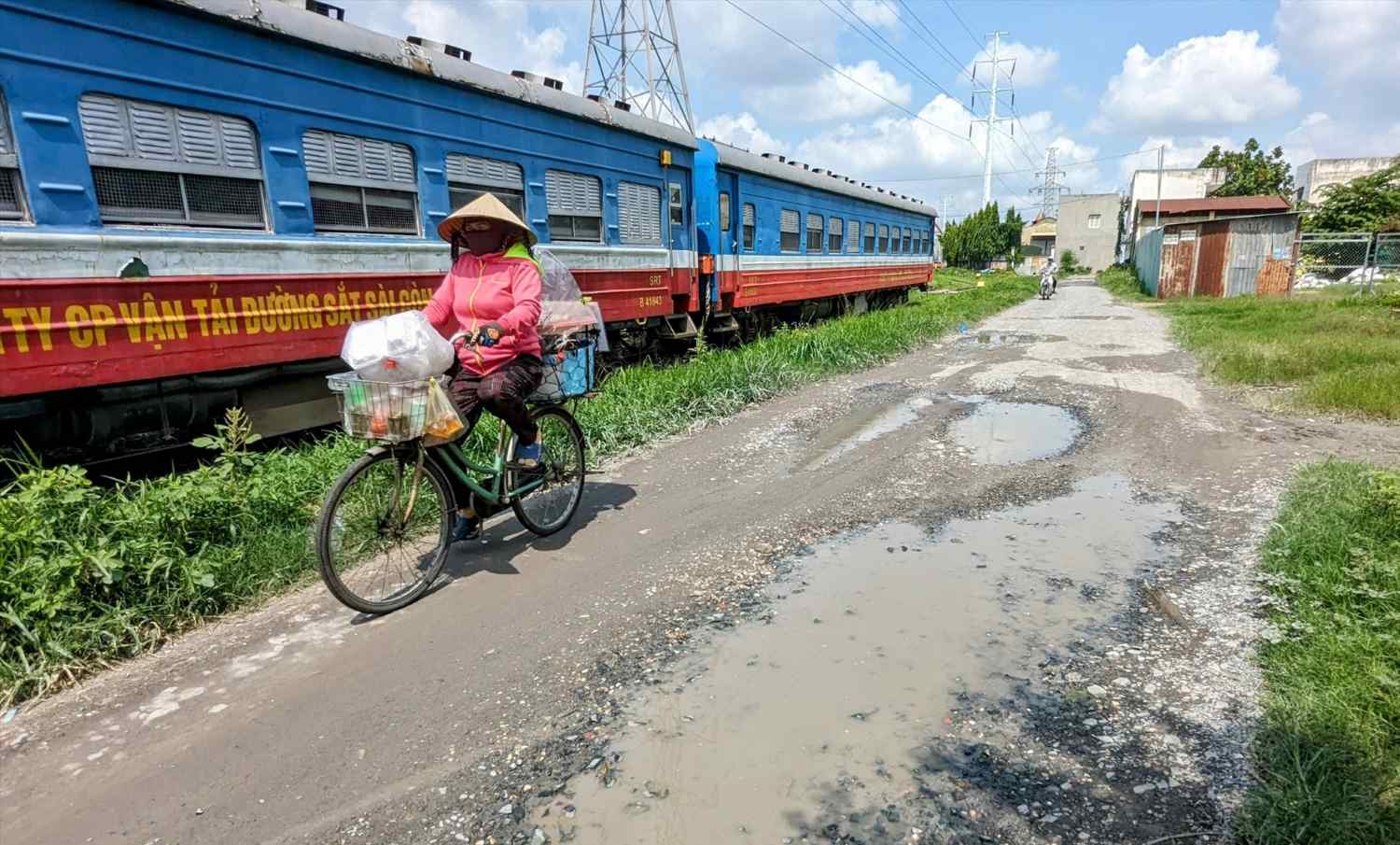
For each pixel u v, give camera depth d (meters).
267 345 5.60
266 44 5.51
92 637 3.27
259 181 5.55
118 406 5.01
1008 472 5.69
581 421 6.63
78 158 4.55
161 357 4.97
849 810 2.26
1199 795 2.26
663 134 10.48
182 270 5.06
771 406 8.51
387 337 3.52
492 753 2.60
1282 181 56.53
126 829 2.30
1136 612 3.44
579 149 8.89
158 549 3.66
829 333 12.16
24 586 3.27
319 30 5.81
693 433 7.25
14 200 4.32
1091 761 2.44
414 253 6.74
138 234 4.81
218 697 2.99
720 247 12.59
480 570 4.15
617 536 4.59
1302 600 3.28
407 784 2.46
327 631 3.50
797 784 2.38
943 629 3.32
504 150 7.75
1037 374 10.16
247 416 5.61
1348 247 31.56
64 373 4.50
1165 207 47.56
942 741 2.56
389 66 6.41
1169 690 2.80
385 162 6.50
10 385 4.27
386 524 3.80
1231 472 5.50
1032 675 2.94
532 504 4.66
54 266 4.44
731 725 2.69
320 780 2.49
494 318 4.03
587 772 2.47
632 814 2.28
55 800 2.44
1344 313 14.83
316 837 2.25
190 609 3.60
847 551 4.25
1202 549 4.14
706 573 3.99
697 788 2.38
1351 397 7.28
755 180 13.67
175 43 4.96
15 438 4.59
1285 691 2.67
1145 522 4.60
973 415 7.70
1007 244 74.38
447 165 7.09
